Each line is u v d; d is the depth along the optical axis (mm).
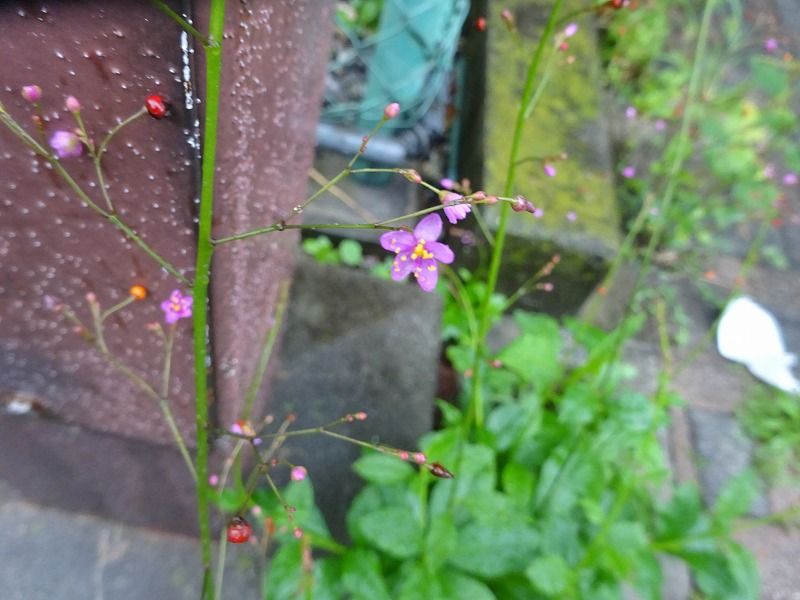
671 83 352
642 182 319
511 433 205
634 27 356
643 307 286
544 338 208
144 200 104
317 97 173
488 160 261
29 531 182
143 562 182
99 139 96
